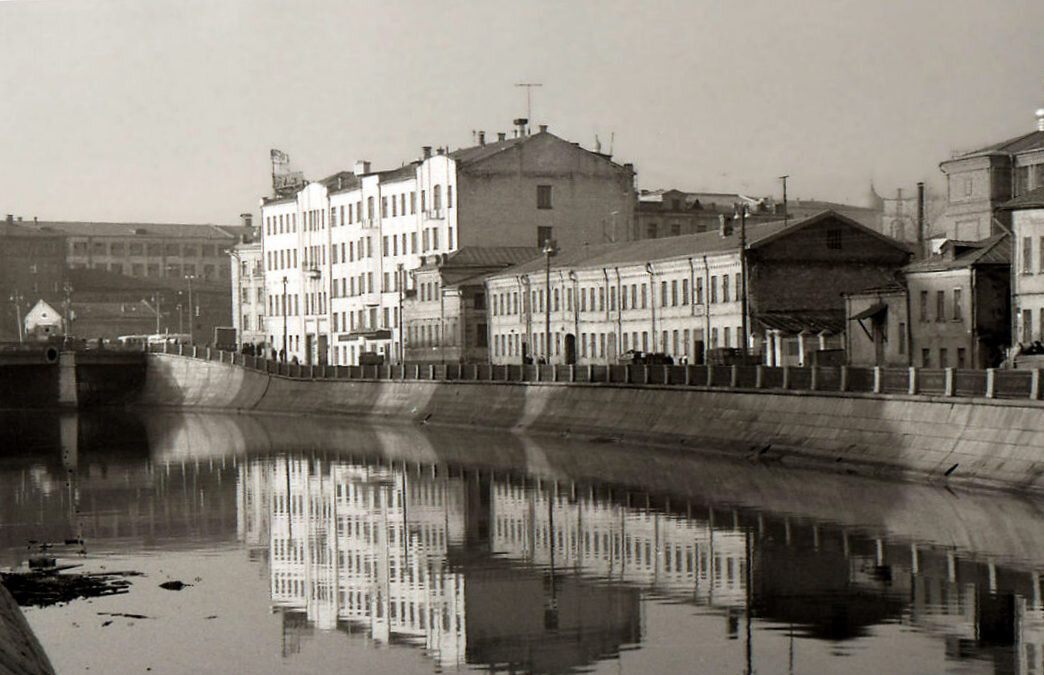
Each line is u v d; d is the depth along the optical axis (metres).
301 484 88.69
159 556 63.00
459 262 161.38
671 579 54.28
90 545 66.31
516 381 119.56
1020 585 50.88
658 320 129.12
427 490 82.81
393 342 179.62
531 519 69.75
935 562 54.91
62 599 53.34
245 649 45.75
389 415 138.38
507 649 45.28
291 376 160.50
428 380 134.62
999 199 128.00
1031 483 67.62
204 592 54.53
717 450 90.94
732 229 128.50
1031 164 126.25
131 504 81.31
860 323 108.50
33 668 35.78
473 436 116.75
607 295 136.12
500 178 166.88
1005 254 97.81
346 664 43.91
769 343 115.81
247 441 122.88
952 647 43.62
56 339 198.75
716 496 73.44
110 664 43.81
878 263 121.00
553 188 168.75
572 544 62.44
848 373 82.56
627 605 50.56
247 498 82.69
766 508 68.81
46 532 70.69
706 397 95.12
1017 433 69.69
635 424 101.56
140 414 170.00
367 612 50.75
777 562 56.25
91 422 155.50
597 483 81.12
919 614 47.53
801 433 85.00
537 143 168.00
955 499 68.06
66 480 94.69
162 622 49.34
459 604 51.72
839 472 79.62
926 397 75.94
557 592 52.97
